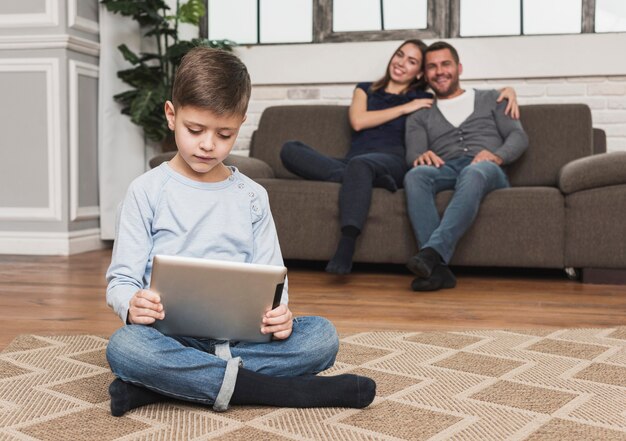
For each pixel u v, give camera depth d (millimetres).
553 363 1490
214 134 1154
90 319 1936
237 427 1084
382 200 2863
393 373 1407
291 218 2951
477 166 2727
